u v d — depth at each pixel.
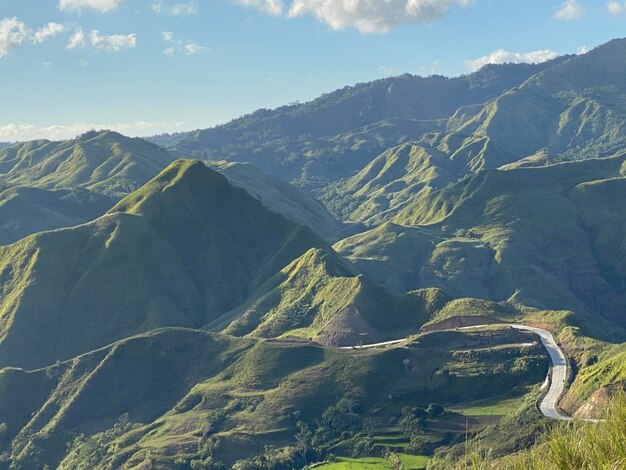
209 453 128.75
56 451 149.50
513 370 137.88
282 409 139.50
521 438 97.25
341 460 120.25
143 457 130.50
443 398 137.62
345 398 138.62
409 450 119.94
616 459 11.10
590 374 118.31
